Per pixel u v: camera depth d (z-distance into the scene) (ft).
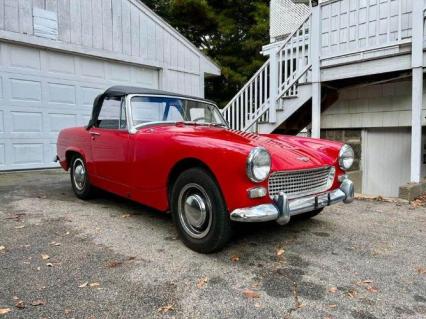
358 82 20.01
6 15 20.72
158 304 6.54
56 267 8.03
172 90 30.30
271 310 6.38
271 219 8.27
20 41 21.33
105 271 7.86
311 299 6.79
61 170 23.06
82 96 24.89
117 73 26.84
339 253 9.12
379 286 7.36
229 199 8.17
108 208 13.32
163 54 29.43
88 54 24.70
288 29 31.19
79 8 24.11
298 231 10.92
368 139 21.66
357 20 18.25
